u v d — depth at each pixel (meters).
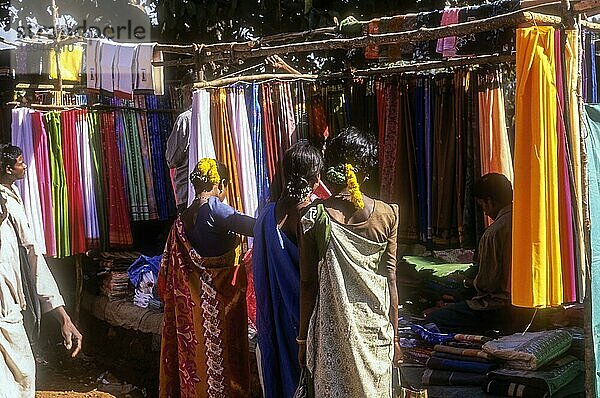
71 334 3.91
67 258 7.04
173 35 8.15
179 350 4.20
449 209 5.34
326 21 7.27
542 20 3.29
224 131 5.03
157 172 7.14
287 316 3.67
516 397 3.70
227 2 7.89
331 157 3.40
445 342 4.31
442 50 4.94
